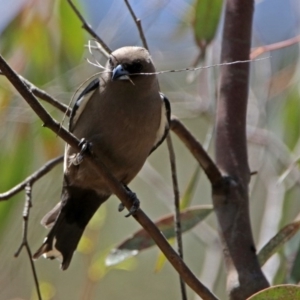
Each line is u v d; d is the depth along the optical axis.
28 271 12.56
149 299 13.91
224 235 7.60
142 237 8.73
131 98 8.05
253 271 7.30
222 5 9.02
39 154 11.11
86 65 10.49
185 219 8.70
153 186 11.03
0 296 12.11
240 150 7.99
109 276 13.96
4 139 10.48
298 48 10.88
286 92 10.85
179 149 13.29
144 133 8.19
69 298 12.76
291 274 8.46
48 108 10.31
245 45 8.25
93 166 7.08
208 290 6.41
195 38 9.06
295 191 10.09
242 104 8.12
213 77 10.27
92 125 8.13
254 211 11.60
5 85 10.26
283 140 10.70
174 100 10.98
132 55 8.09
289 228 7.71
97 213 10.60
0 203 10.19
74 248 8.57
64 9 10.60
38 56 10.68
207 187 12.88
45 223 8.77
